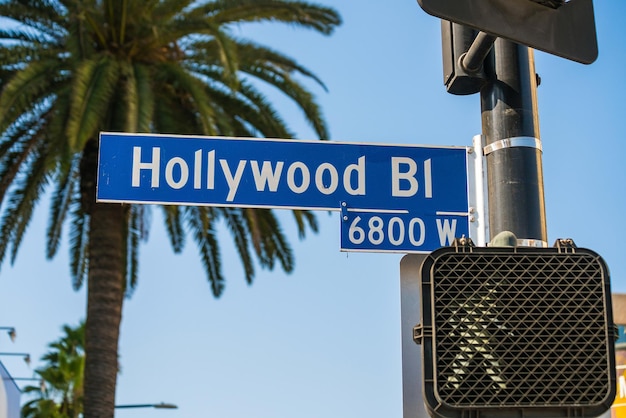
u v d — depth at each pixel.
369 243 5.27
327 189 5.37
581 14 4.04
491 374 3.14
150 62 19.89
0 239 20.03
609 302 3.22
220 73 20.03
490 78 4.94
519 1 3.91
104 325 20.47
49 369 52.62
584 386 3.14
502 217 4.70
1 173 19.80
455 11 3.75
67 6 19.11
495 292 3.22
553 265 3.26
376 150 5.42
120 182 5.34
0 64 19.23
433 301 3.21
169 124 19.19
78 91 16.73
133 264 23.55
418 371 4.11
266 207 5.34
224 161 5.41
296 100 20.39
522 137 4.80
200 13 20.33
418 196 5.32
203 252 21.81
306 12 20.08
